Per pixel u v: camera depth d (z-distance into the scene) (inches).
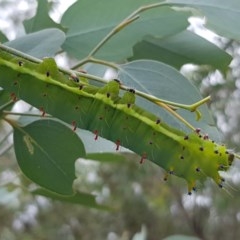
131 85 9.3
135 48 11.2
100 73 10.8
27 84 8.1
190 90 9.1
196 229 37.4
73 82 8.1
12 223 38.7
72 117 8.1
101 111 7.9
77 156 9.5
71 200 11.9
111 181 35.2
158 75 9.3
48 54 8.7
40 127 9.5
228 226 36.8
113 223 40.0
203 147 7.6
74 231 41.5
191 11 10.4
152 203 35.8
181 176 7.9
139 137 7.9
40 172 9.6
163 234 38.3
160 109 8.8
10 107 10.1
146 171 34.1
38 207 40.1
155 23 10.5
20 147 9.6
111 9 10.4
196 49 11.0
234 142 26.9
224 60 10.9
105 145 10.2
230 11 9.4
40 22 10.5
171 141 7.8
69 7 10.4
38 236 40.4
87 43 10.5
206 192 31.4
